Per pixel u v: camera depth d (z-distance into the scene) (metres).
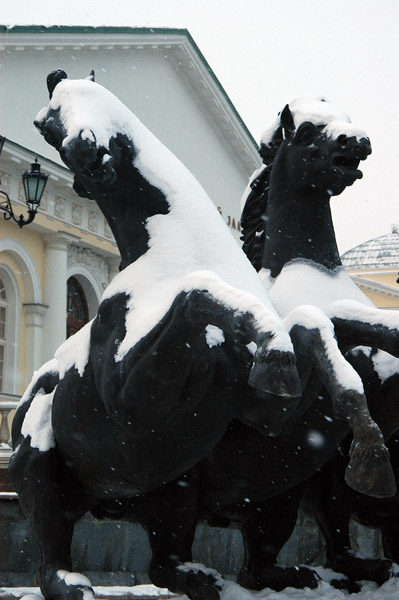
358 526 9.21
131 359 4.89
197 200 5.50
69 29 25.97
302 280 5.77
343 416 4.48
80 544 8.77
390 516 6.55
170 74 29.27
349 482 4.46
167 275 5.25
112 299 5.34
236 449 5.64
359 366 5.66
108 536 8.84
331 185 5.84
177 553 5.76
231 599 5.37
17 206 25.11
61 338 26.41
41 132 5.80
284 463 5.61
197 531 8.96
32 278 26.06
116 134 5.52
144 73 28.53
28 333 26.02
